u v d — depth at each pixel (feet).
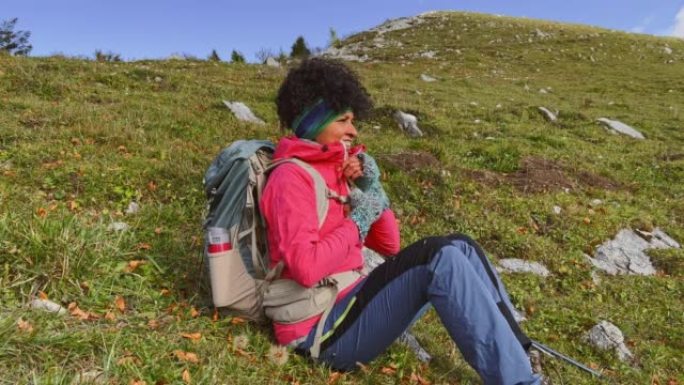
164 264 12.89
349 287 9.82
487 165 28.66
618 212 24.31
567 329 14.85
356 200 9.67
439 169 24.53
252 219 9.89
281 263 9.66
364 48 110.73
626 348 14.32
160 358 9.07
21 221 12.10
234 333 10.46
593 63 95.91
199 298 11.69
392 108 37.65
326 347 9.68
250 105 37.19
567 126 44.80
